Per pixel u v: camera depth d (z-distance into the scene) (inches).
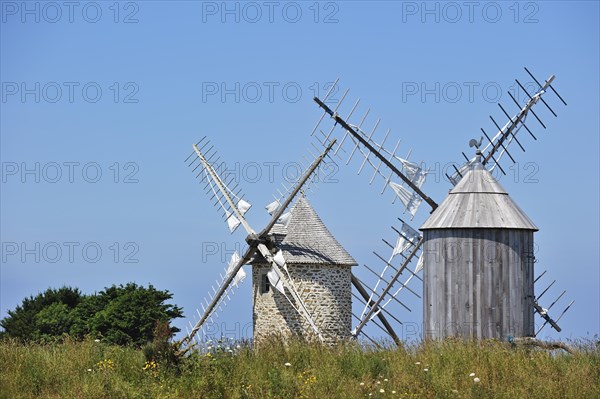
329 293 5546.3
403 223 5551.2
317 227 5738.2
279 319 5511.8
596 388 3196.4
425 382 3334.2
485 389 3235.7
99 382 3425.2
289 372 3518.7
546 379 3334.2
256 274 5674.2
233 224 5723.4
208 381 3417.8
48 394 3400.6
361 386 3326.8
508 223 4192.9
